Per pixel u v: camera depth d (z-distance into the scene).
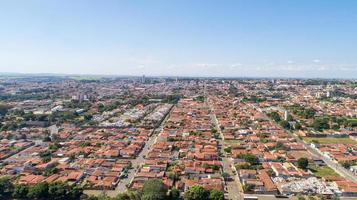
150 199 191.00
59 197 199.50
